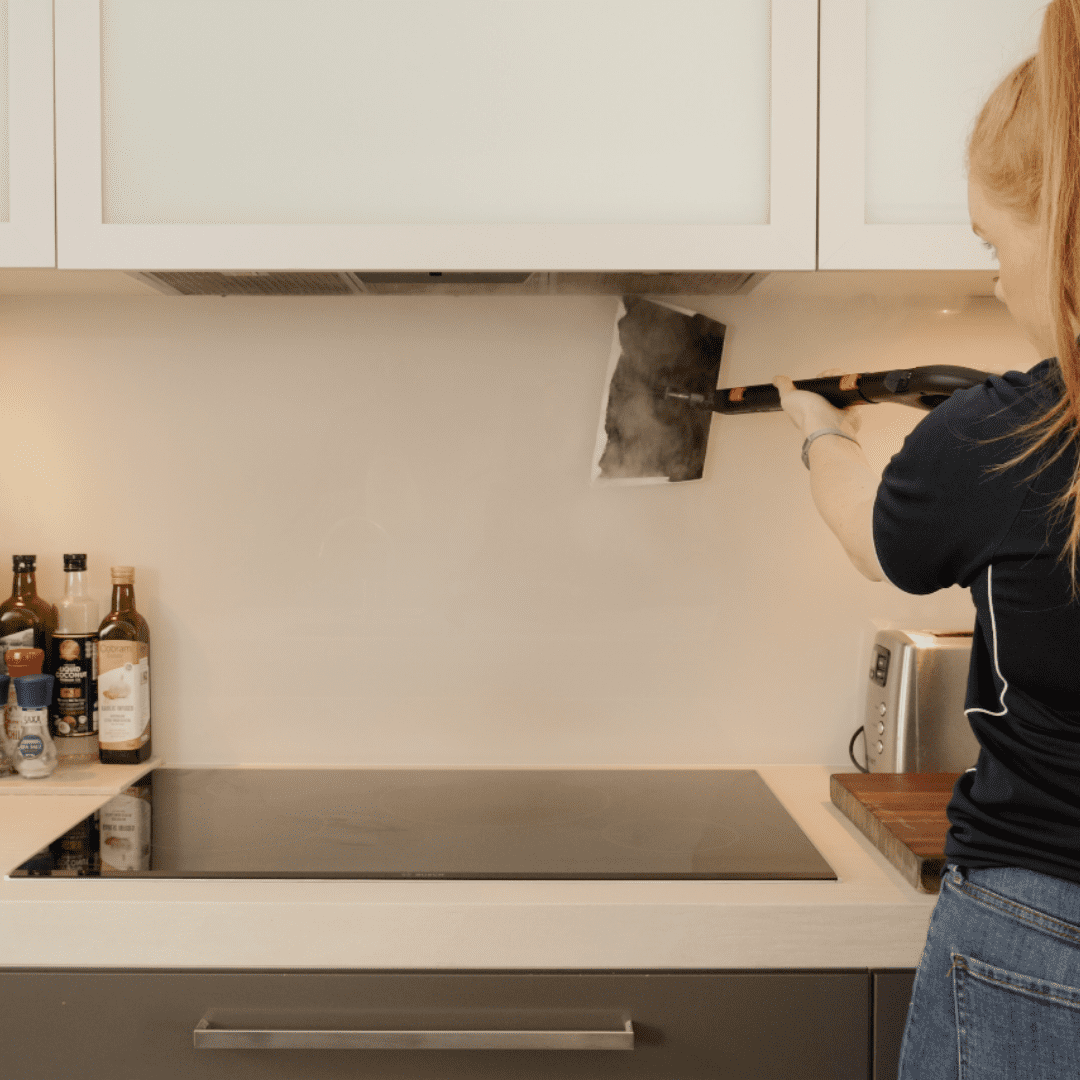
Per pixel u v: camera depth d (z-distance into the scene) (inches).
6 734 53.6
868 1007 38.3
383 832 46.3
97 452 58.0
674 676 58.9
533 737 59.1
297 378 57.8
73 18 43.1
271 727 59.0
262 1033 37.3
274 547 58.4
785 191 43.4
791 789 54.2
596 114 44.1
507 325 57.6
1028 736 28.9
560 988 38.1
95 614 57.4
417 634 58.7
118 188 44.3
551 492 58.2
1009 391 28.7
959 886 30.9
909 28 43.6
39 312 57.4
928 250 43.6
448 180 44.3
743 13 43.8
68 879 40.0
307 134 44.2
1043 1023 28.2
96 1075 38.3
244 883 40.0
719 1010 38.2
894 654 53.3
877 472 58.1
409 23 44.0
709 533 58.4
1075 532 25.8
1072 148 26.0
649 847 44.2
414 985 38.1
